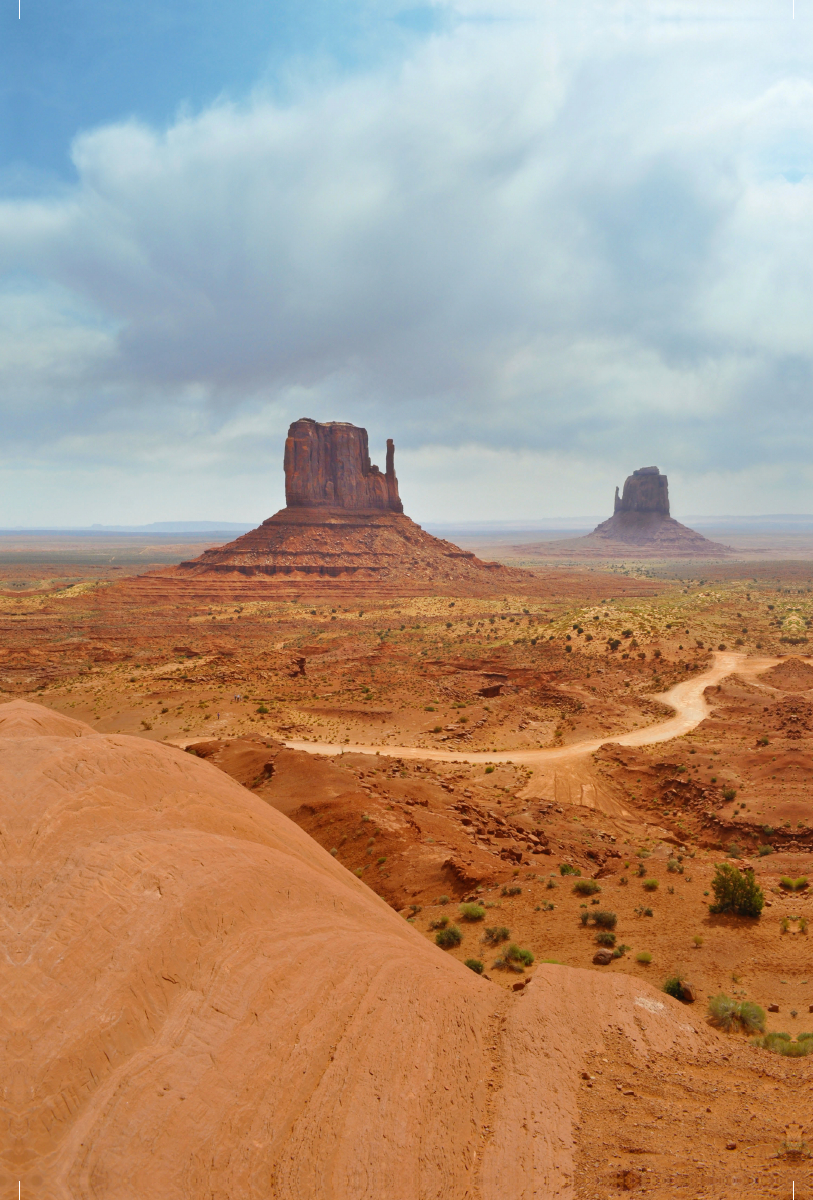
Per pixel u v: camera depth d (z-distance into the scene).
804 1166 9.48
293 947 12.74
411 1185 9.14
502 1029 13.66
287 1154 8.91
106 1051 8.98
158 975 10.26
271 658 117.12
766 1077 13.19
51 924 10.05
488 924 26.92
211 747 59.22
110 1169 7.73
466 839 38.41
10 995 8.98
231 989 10.88
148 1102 8.59
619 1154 10.13
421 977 14.42
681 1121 11.10
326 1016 11.63
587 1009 14.91
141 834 12.75
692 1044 14.46
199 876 12.38
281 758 51.34
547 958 23.59
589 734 69.56
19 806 11.80
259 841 15.98
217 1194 7.99
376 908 18.16
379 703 83.44
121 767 14.14
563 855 38.66
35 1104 8.02
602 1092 11.97
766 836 42.03
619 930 25.59
